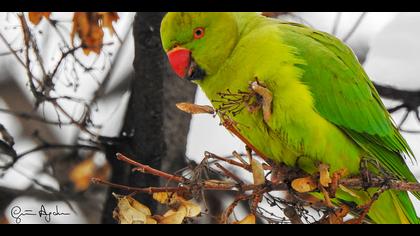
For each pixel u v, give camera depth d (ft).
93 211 44.47
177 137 38.88
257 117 29.40
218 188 25.58
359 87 31.53
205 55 30.53
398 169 31.58
